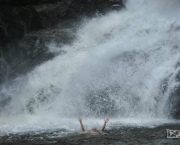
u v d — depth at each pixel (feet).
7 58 88.17
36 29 99.19
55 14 103.71
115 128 53.62
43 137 48.47
